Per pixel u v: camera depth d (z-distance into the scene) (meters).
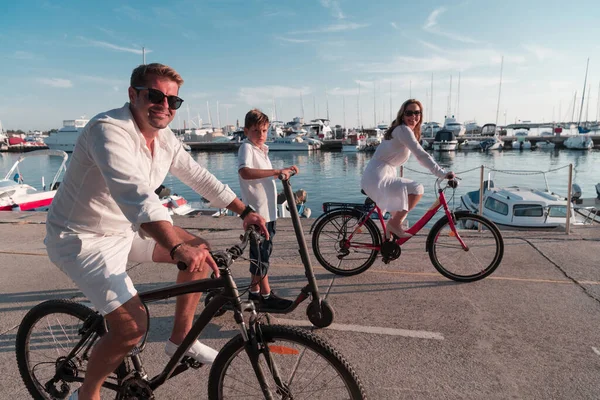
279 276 4.14
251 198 3.12
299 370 1.75
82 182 1.70
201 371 2.54
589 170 36.94
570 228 5.65
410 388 2.32
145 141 1.77
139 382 1.86
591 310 3.25
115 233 1.83
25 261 4.81
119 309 1.68
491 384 2.35
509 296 3.54
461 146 59.22
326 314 2.90
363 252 4.09
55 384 2.16
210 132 83.81
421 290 3.71
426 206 21.03
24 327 2.18
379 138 62.97
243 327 1.67
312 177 36.50
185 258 1.45
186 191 28.48
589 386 2.32
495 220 14.39
